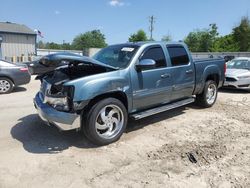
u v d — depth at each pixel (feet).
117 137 16.02
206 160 13.87
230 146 15.70
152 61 16.22
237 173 12.62
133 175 12.36
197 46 195.83
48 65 16.92
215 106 25.40
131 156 14.26
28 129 18.24
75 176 12.25
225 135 17.49
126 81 16.12
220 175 12.41
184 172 12.65
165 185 11.57
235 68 37.37
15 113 22.35
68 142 16.03
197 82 21.99
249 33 155.12
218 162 13.67
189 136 17.21
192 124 19.66
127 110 16.70
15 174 12.37
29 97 29.91
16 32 106.73
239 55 103.30
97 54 19.77
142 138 16.75
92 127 14.82
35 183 11.66
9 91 32.89
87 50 109.29
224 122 20.26
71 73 17.16
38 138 16.65
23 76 33.73
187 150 15.01
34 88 36.96
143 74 17.08
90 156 14.21
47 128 18.42
